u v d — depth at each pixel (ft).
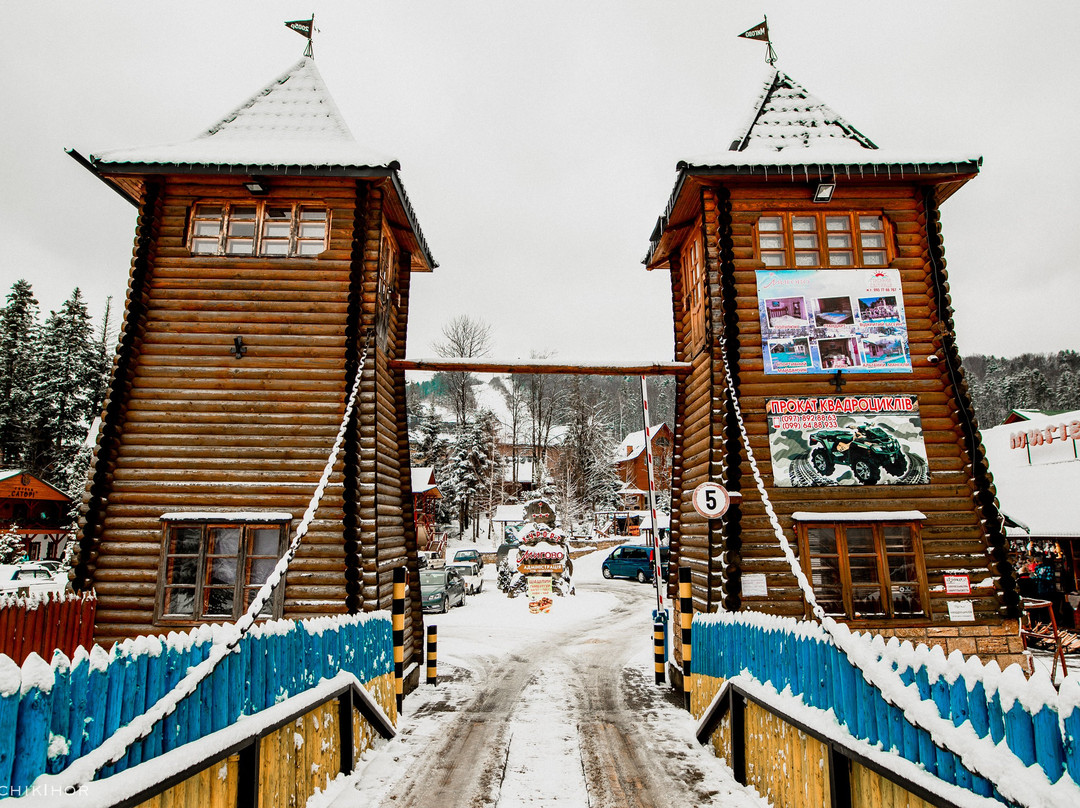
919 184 35.29
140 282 34.12
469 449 175.22
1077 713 9.01
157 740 11.85
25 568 74.33
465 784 20.72
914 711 11.76
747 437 31.60
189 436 32.96
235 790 14.40
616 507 196.44
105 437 32.27
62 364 156.35
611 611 72.84
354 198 35.60
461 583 79.41
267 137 38.63
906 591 31.17
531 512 156.97
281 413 33.32
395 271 42.73
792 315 33.94
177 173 34.32
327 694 19.35
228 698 14.57
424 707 31.27
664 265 47.80
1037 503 55.06
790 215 35.12
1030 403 253.44
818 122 38.47
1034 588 53.62
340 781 20.62
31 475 127.24
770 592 30.66
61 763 9.84
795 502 31.81
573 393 206.90
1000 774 9.73
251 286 34.68
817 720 15.40
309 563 31.40
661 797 19.53
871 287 34.35
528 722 28.22
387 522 36.04
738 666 22.41
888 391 33.30
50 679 9.75
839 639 14.62
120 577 31.30
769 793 18.66
